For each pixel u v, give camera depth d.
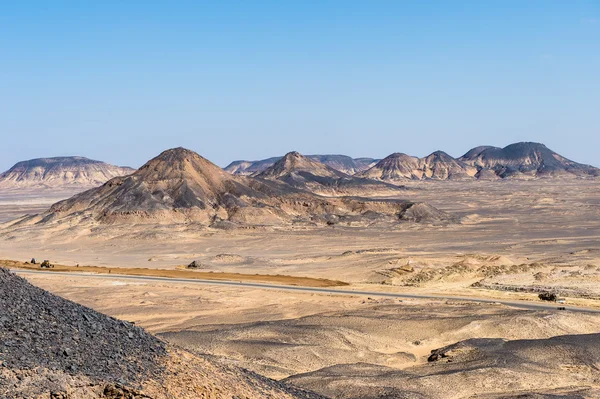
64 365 22.58
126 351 25.00
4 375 21.05
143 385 23.02
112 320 27.17
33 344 23.03
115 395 22.19
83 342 24.34
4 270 27.23
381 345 56.31
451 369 47.19
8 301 24.92
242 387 26.36
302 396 29.78
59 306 26.34
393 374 45.50
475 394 41.81
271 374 45.00
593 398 40.75
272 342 52.75
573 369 48.59
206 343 52.09
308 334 55.75
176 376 24.48
